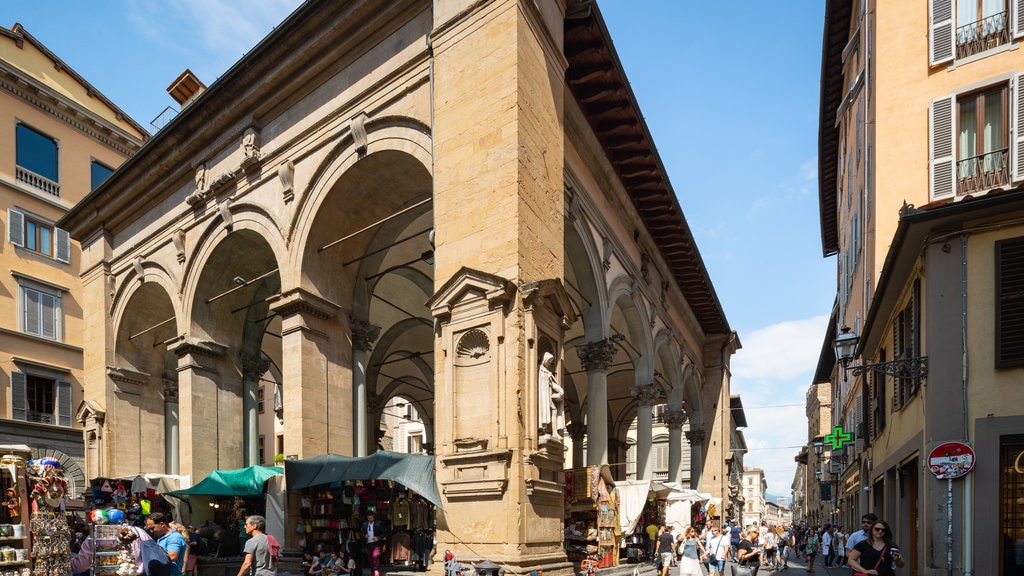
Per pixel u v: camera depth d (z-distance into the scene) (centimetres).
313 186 1661
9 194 2858
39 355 2853
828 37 2395
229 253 1994
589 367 1845
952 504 979
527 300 1176
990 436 968
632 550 1995
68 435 2880
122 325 2400
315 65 1658
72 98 3189
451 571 1098
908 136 1633
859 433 2180
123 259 2397
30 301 2862
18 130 2934
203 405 1956
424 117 1437
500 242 1209
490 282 1185
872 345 1703
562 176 1410
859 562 860
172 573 905
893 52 1678
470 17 1336
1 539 865
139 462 2402
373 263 1850
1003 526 945
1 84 2877
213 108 1914
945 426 1008
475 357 1215
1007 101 1459
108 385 2356
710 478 3284
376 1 1506
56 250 3011
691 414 3334
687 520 2420
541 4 1376
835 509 4506
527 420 1147
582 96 1688
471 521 1141
